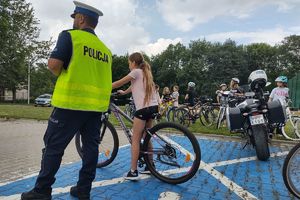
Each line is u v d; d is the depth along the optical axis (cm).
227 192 423
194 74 6794
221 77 6656
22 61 3475
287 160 388
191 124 1281
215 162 590
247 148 732
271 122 629
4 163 549
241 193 421
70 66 317
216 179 480
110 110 494
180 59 7219
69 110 320
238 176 500
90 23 344
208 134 946
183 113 1231
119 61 5797
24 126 1094
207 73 6800
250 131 633
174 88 1395
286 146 779
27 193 327
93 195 398
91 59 331
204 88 6675
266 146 597
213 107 1231
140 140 453
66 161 564
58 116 321
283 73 7338
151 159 463
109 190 418
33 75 4762
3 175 475
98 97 338
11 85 4512
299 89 2756
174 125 444
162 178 452
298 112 1123
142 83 440
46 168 322
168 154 451
